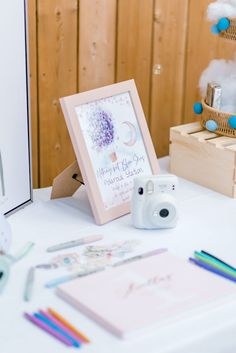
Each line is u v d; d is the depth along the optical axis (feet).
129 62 5.34
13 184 4.06
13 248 3.60
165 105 5.66
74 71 5.12
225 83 4.67
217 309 2.99
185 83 5.69
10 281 3.23
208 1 5.49
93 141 3.99
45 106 5.09
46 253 3.55
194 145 4.61
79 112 3.94
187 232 3.85
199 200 4.36
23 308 2.99
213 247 3.66
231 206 4.28
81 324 2.87
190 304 2.97
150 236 3.79
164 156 5.74
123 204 4.08
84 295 3.03
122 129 4.17
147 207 3.83
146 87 5.50
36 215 4.08
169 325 2.85
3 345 2.72
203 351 2.83
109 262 3.43
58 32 4.94
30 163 4.20
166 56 5.50
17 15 3.86
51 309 2.97
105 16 5.09
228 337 2.89
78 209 4.18
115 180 4.08
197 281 3.17
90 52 5.13
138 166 4.23
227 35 4.55
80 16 4.99
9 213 4.05
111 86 4.14
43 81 5.01
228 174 4.41
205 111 4.71
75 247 3.63
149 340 2.76
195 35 5.57
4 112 3.88
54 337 2.77
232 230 3.90
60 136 5.24
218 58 5.75
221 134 4.62
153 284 3.13
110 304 2.95
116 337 2.77
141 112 4.27
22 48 3.95
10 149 3.98
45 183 5.32
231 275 3.28
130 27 5.23
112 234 3.82
